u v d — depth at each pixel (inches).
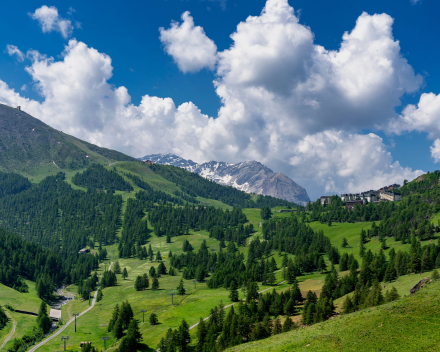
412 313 2714.1
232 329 4493.1
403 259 5684.1
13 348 5605.3
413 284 4603.8
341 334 2802.7
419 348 2263.8
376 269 5821.9
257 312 5270.7
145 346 5039.4
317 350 2652.6
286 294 5743.1
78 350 5506.9
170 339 4694.9
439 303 2699.3
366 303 4212.6
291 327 4320.9
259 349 3048.7
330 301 4670.3
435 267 5423.2
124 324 5984.3
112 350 5093.5
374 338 2544.3
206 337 4515.3
